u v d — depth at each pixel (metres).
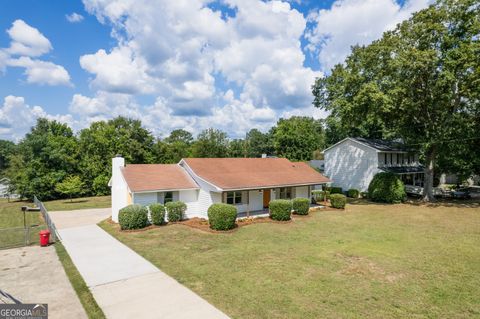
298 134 53.72
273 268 10.45
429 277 9.63
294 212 22.16
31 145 35.28
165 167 22.08
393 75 25.69
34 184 34.28
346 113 27.95
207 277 9.63
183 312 7.31
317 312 7.30
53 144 36.53
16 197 40.06
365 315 7.18
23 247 13.56
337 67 29.77
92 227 18.08
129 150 41.38
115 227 17.77
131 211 16.75
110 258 11.74
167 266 10.73
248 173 22.92
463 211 22.94
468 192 31.30
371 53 25.92
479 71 21.36
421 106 26.56
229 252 12.42
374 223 18.70
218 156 40.34
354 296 8.21
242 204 21.97
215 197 19.91
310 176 25.81
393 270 10.26
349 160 35.03
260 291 8.52
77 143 41.19
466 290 8.63
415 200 29.55
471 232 16.12
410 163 37.66
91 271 10.27
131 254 12.24
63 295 8.46
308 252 12.41
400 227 17.50
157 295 8.30
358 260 11.32
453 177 49.38
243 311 7.34
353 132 45.22
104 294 8.41
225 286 8.89
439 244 13.69
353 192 32.72
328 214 22.02
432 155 28.11
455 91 24.80
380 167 32.16
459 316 7.17
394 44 25.27
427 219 19.98
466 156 30.89
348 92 27.94
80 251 12.79
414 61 23.48
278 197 24.64
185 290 8.62
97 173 39.16
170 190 19.16
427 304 7.77
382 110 25.28
